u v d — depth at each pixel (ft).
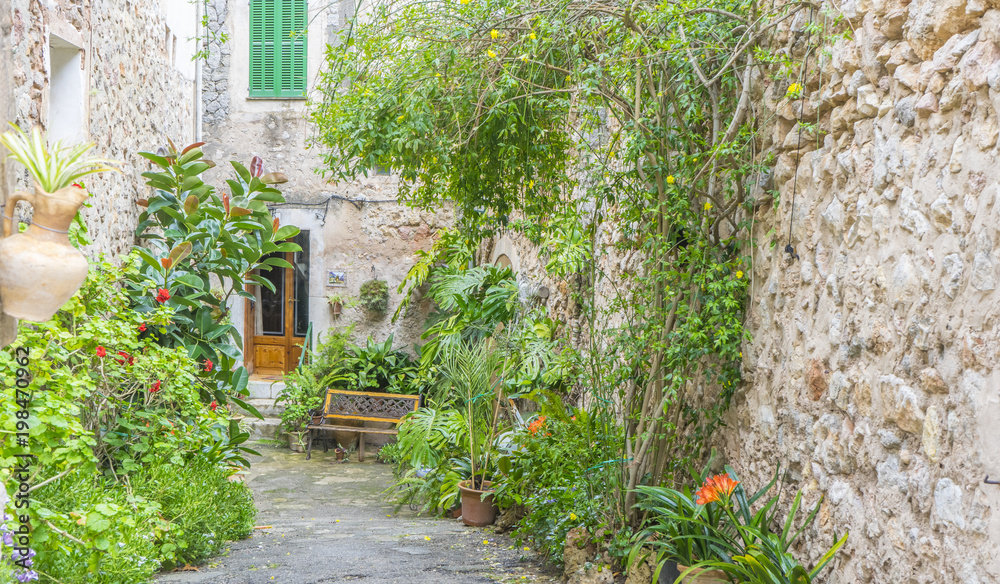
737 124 10.05
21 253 5.05
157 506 11.65
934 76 6.67
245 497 16.71
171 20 24.82
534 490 15.46
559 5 10.96
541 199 15.03
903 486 7.04
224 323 19.66
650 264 11.44
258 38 32.37
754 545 8.34
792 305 9.43
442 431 20.18
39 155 5.21
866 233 7.79
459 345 20.56
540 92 12.06
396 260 32.91
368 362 31.04
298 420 29.84
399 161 13.57
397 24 12.60
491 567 12.79
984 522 5.88
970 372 6.09
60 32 14.61
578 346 18.93
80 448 9.38
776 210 9.89
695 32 10.13
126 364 13.78
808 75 9.07
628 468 11.89
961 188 6.29
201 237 18.24
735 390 11.12
